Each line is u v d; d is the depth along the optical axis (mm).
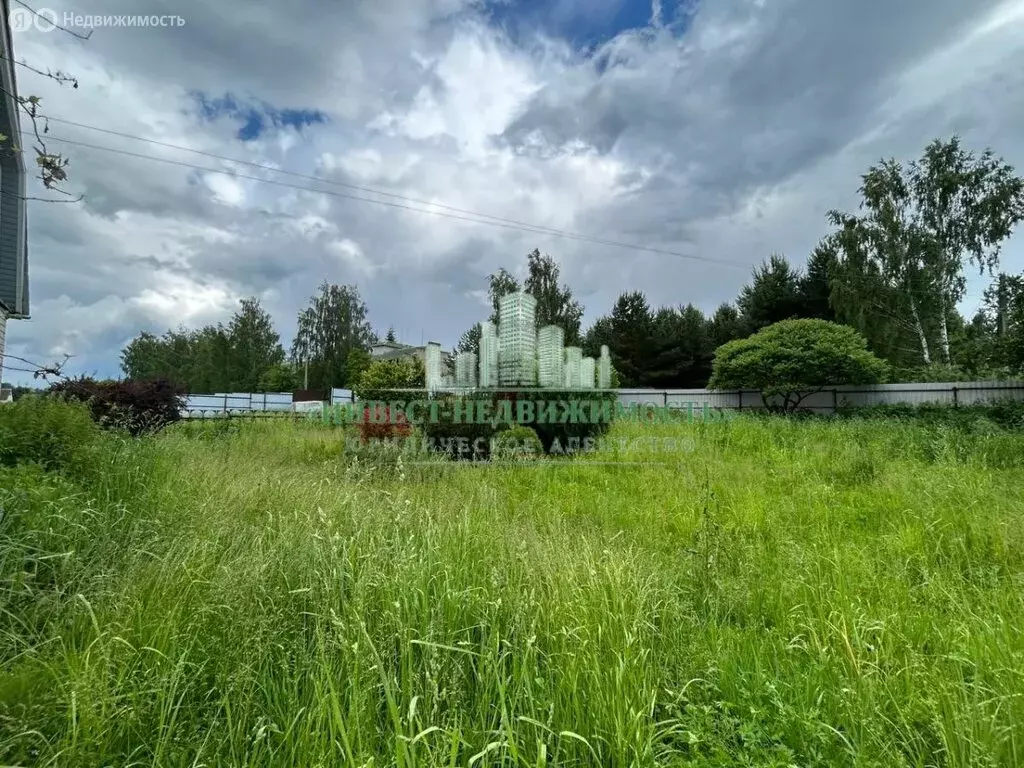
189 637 2014
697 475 6641
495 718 1766
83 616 2111
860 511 4984
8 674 1677
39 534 2682
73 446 4246
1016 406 12047
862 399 17281
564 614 2297
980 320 22312
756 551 3764
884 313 20719
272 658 2006
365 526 3236
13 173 8477
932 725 1798
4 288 8859
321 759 1428
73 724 1447
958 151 19641
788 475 6645
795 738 1736
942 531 4125
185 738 1615
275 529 3525
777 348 16453
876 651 2236
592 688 1848
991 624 2518
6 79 5887
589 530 4398
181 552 2793
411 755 1377
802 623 2586
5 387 7410
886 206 20266
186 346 54219
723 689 2059
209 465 5523
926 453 7902
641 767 1562
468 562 2932
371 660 1834
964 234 19406
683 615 2697
